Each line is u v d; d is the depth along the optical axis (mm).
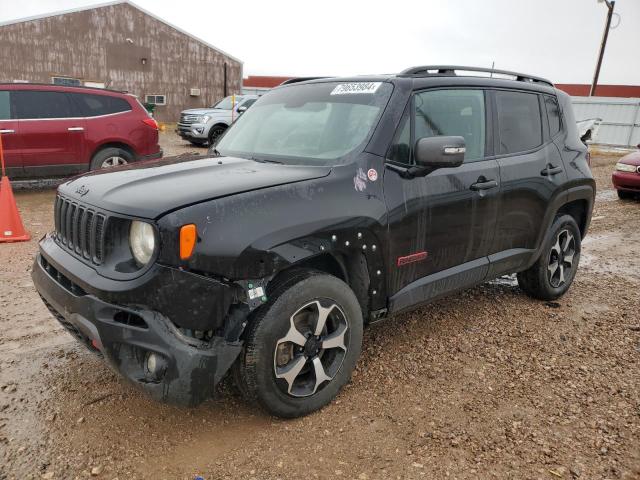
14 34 23656
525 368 3488
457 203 3469
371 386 3195
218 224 2406
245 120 4027
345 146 3160
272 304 2604
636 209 9844
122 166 3359
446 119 3541
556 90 4699
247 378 2602
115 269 2443
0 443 2598
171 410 2904
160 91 28156
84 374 3271
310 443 2648
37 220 7293
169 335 2348
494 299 4801
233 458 2527
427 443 2662
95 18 25562
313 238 2695
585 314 4496
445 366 3482
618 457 2574
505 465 2504
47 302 2939
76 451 2557
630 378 3375
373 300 3111
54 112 8648
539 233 4285
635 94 40656
